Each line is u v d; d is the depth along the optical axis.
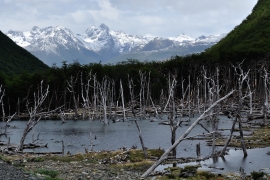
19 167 30.64
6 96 125.75
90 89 133.62
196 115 103.44
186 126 80.75
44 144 59.56
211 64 137.75
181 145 55.25
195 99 125.06
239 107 45.09
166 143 58.66
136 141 61.50
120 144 58.66
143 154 45.62
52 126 90.00
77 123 96.94
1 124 95.56
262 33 185.88
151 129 78.31
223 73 131.12
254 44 159.62
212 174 34.97
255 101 117.25
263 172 35.41
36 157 41.22
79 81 132.38
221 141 57.25
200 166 39.84
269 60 125.06
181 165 40.75
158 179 33.06
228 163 41.69
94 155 44.97
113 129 80.88
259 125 75.50
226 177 34.16
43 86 129.75
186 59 142.50
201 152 48.91
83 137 68.31
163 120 97.06
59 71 136.38
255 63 124.56
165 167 39.44
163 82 138.38
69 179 28.88
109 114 104.44
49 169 33.22
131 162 42.28
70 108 137.38
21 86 128.25
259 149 51.03
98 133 74.19
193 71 138.38
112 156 44.62
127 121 98.00
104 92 107.88
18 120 108.50
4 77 133.75
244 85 139.00
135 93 139.12
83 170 33.41
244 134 64.44
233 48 158.38
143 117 103.50
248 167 39.50
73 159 42.31
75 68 134.12
